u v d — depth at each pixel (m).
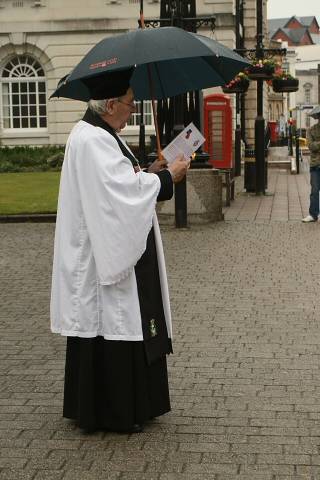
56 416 5.83
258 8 21.50
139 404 5.41
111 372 5.33
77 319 5.28
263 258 12.30
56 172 32.56
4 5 39.84
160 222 16.31
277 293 9.88
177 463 4.97
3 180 27.25
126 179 5.11
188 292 9.98
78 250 5.27
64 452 5.17
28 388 6.48
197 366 6.97
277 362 7.07
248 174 22.81
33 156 36.62
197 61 5.99
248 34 41.91
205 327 8.29
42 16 39.69
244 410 5.89
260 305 9.26
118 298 5.24
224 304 9.33
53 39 39.84
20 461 5.04
